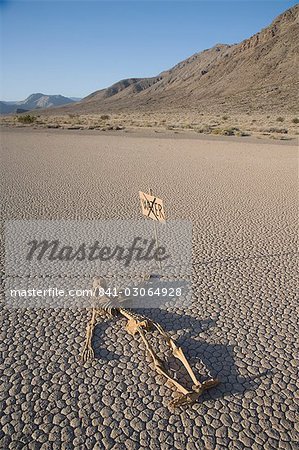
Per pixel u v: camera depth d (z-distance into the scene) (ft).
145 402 14.02
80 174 55.31
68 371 15.55
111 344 17.21
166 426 13.07
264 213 36.73
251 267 25.20
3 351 16.80
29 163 65.36
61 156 74.18
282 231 31.94
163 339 17.54
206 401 14.10
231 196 42.83
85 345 16.96
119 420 13.28
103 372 15.51
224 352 16.78
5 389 14.60
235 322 18.99
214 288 22.41
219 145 92.12
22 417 13.38
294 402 14.10
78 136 117.19
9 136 118.32
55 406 13.84
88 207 38.52
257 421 13.30
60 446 12.37
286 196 42.91
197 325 18.75
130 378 15.19
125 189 45.96
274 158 71.36
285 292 21.98
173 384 14.69
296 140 103.14
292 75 369.71
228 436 12.73
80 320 19.16
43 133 129.49
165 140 103.76
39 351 16.80
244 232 31.65
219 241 29.68
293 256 26.94
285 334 18.03
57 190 45.60
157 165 63.26
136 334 17.83
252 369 15.72
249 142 98.78
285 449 12.35
